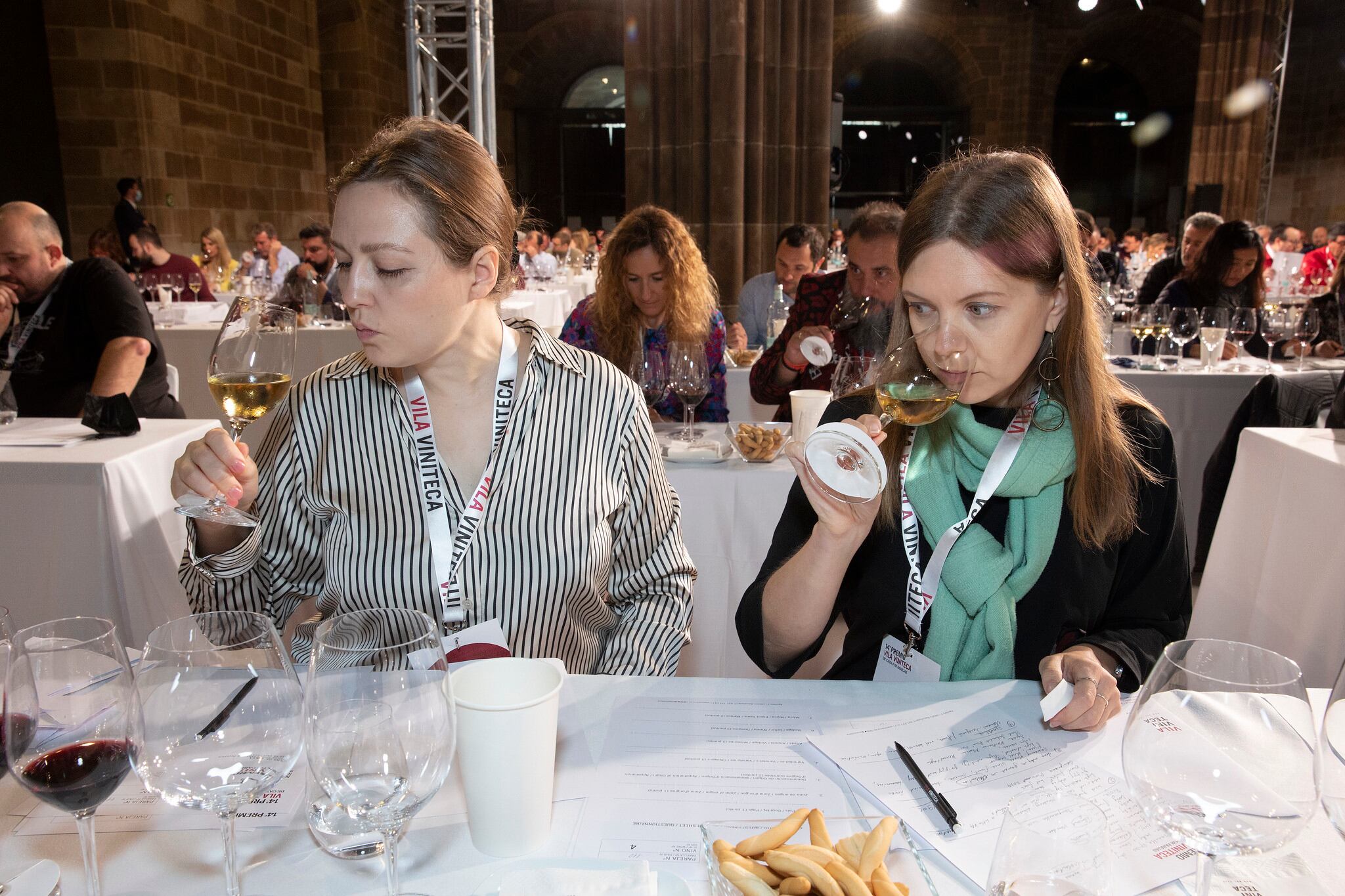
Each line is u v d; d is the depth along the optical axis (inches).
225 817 29.0
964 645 50.8
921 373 45.9
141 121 363.6
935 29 668.1
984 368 45.9
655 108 302.8
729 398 161.2
